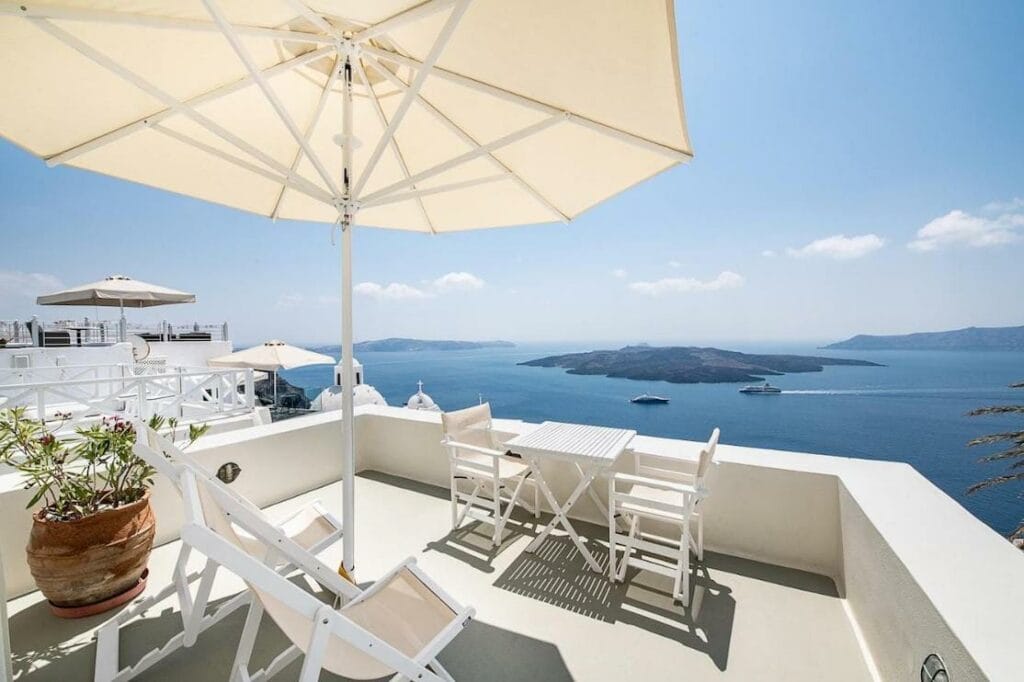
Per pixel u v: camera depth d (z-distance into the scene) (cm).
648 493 281
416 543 307
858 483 235
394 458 436
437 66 202
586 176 252
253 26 180
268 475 362
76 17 137
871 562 188
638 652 203
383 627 165
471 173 289
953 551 156
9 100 180
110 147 231
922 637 134
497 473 300
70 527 219
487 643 209
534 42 162
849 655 199
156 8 147
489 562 282
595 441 286
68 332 1235
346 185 227
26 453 230
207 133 244
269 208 325
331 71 243
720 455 294
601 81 169
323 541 229
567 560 284
